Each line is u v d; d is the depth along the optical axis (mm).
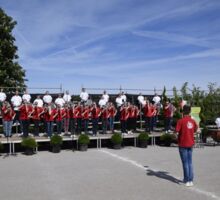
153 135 21891
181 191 10414
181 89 25406
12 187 11180
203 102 25156
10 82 31172
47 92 21875
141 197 9789
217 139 21234
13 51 32531
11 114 19250
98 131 23188
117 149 20000
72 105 21406
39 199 9789
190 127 10922
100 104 22625
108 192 10383
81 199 9695
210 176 12562
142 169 13930
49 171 13680
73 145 20859
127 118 22500
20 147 19922
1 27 32094
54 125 22297
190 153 11070
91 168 14227
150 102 24672
